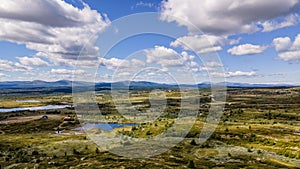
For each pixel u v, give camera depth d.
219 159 88.06
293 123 159.00
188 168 78.12
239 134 122.69
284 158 91.00
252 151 98.94
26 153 99.38
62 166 82.12
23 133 144.62
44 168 81.00
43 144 112.06
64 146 106.19
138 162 81.44
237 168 79.62
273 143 109.06
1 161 90.81
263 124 152.38
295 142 110.12
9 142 119.06
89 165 80.62
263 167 80.75
